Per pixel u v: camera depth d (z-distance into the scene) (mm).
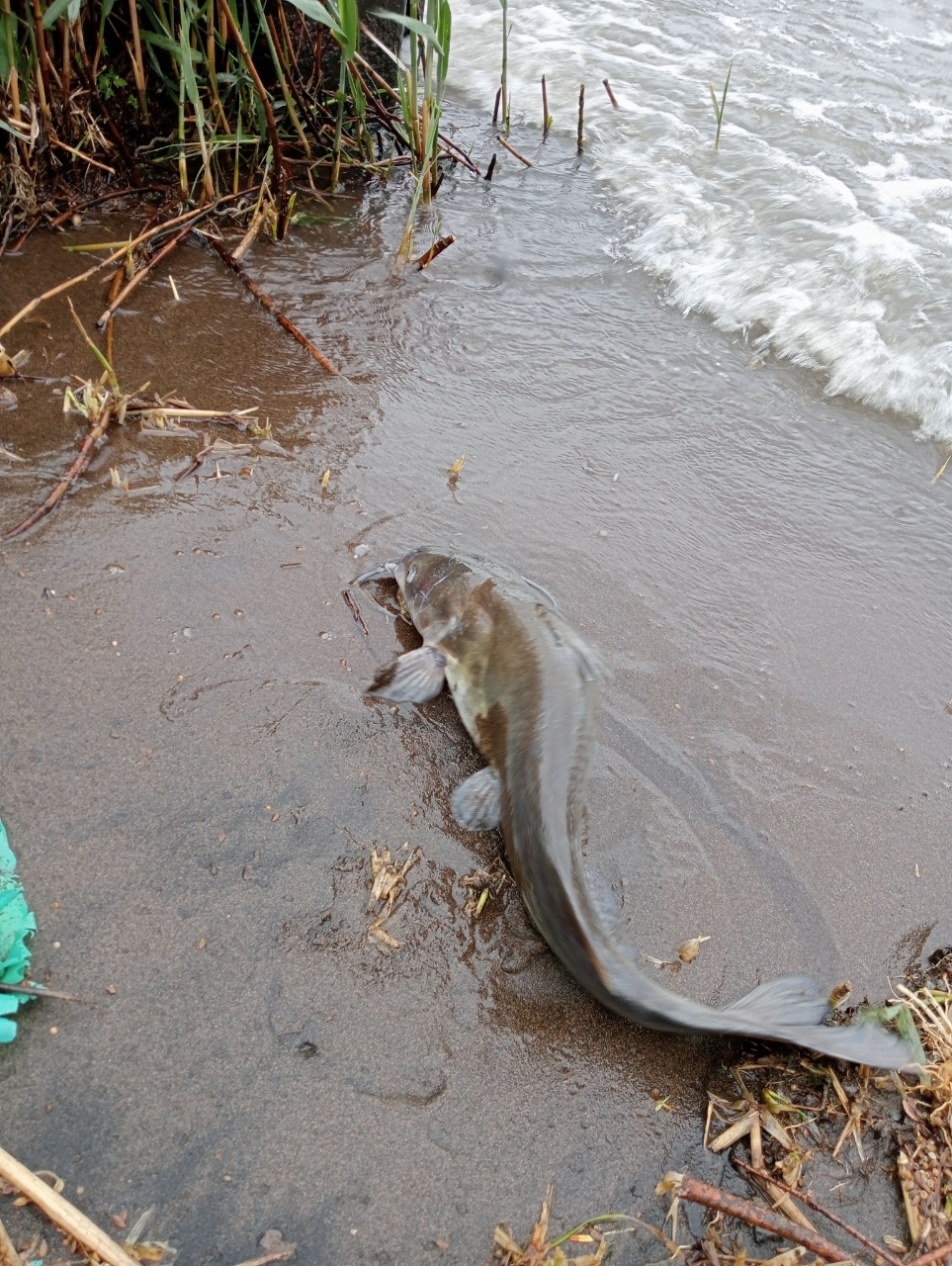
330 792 3174
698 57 8531
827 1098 2805
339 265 5570
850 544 4496
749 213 6656
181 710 3271
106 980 2639
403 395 4809
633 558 4207
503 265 5898
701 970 3004
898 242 6391
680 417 5059
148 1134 2414
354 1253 2346
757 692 3777
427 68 5746
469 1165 2518
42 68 4973
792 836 3355
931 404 5352
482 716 3334
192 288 5137
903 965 3100
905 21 9352
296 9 5895
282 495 4109
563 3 9422
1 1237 2141
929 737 3734
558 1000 2842
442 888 3004
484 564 3828
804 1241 2463
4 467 3895
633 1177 2580
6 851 2805
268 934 2816
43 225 5270
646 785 3420
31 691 3207
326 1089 2566
